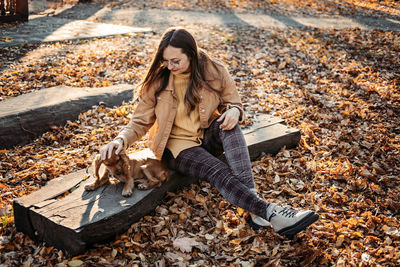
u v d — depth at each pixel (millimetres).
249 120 4188
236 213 3057
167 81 2865
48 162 3684
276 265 2545
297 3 12969
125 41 7434
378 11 12555
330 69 6387
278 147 3916
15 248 2650
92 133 4219
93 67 5996
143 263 2547
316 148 4090
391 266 2549
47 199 2730
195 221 2965
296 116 4754
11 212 2979
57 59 6203
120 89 5133
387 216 3090
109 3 12195
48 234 2572
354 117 4797
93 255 2527
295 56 6879
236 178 2691
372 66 6465
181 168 2893
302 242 2764
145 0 12531
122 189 2852
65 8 11445
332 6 12805
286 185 3416
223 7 11898
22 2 8797
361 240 2799
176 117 2902
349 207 3178
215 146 3002
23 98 4488
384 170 3699
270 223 2721
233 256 2660
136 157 3057
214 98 2910
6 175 3486
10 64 5844
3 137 3861
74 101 4559
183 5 11992
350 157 3916
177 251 2664
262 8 12047
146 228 2771
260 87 5660
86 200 2705
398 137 4328
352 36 8336
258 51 7102
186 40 2654
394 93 5434
